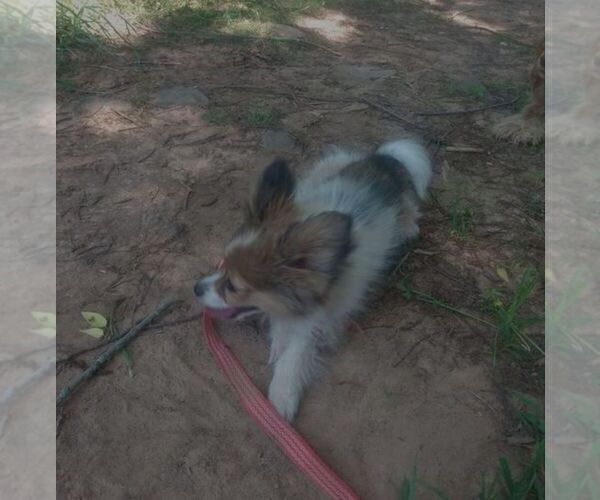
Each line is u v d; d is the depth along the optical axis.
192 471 0.53
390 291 0.73
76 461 0.53
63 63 1.14
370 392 0.61
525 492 0.51
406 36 1.51
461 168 0.98
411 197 0.80
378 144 1.01
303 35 1.43
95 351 0.62
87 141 0.94
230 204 0.84
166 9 1.43
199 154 0.94
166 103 1.06
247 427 0.57
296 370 0.61
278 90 1.16
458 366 0.64
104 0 1.40
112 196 0.83
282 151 0.97
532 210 0.89
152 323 0.66
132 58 1.21
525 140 1.06
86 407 0.57
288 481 0.53
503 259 0.79
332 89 1.19
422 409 0.60
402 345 0.66
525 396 0.60
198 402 0.59
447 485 0.54
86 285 0.69
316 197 0.68
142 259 0.74
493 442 0.57
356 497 0.52
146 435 0.55
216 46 1.31
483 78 1.30
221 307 0.60
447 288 0.74
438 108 1.16
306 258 0.56
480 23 1.68
